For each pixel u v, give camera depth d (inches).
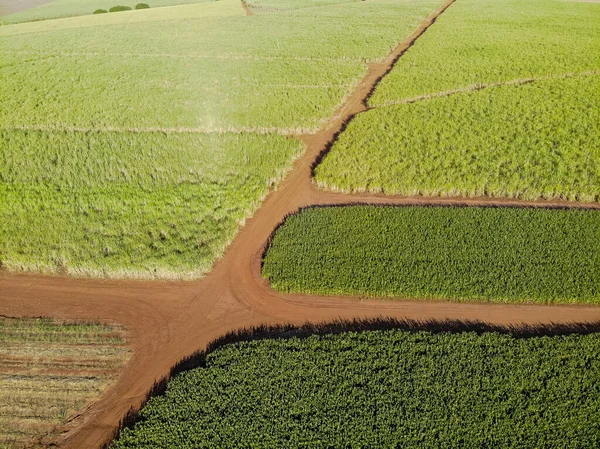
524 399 692.7
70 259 991.6
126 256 987.3
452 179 1190.3
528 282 880.3
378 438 652.7
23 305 904.9
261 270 964.6
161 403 706.8
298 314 861.8
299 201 1176.2
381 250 971.3
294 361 756.0
